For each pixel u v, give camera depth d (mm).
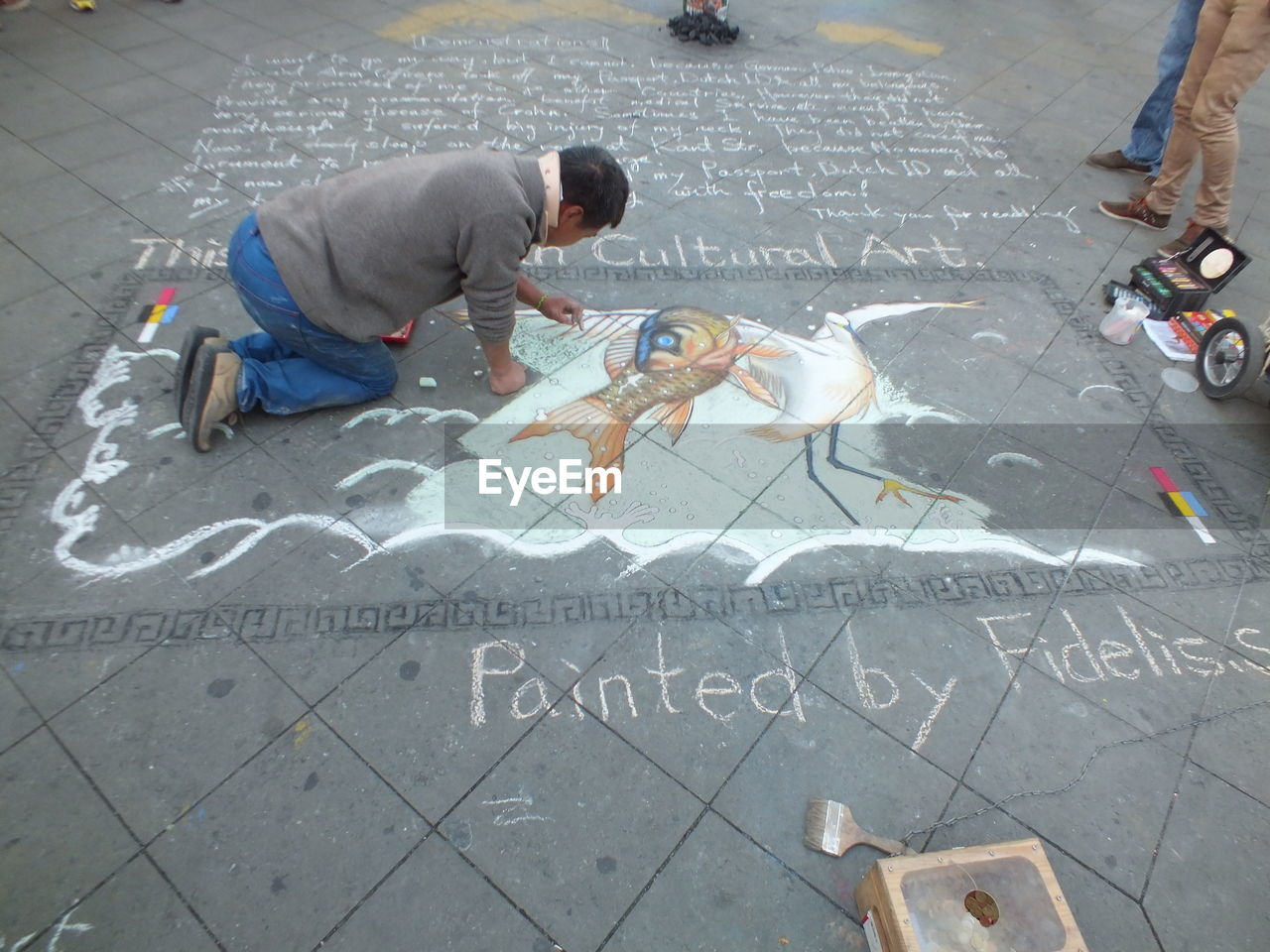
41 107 4801
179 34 5785
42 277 3572
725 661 2445
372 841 2018
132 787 2064
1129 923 2004
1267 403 3496
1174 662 2543
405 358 3361
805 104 5691
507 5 6734
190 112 4895
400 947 1859
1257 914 2035
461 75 5621
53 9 5918
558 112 5309
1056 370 3621
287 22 6098
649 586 2611
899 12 7238
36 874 1908
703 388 3348
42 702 2201
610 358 3449
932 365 3586
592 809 2111
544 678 2365
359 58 5727
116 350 3246
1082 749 2324
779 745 2273
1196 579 2785
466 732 2232
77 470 2791
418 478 2883
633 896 1970
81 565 2514
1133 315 3734
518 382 3232
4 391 3031
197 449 2875
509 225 2461
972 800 2201
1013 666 2498
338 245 2488
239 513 2709
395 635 2426
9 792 2029
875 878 1857
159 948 1823
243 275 2580
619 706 2322
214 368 2719
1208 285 3834
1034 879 1837
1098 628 2617
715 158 4984
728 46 6410
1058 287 4133
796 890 2012
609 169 2543
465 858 2006
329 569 2574
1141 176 5145
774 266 4105
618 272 3963
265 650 2359
